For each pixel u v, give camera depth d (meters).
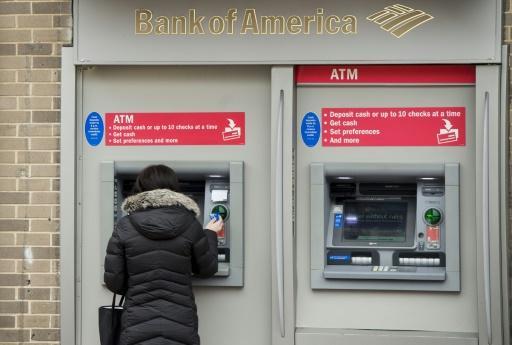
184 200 4.77
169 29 5.34
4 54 5.46
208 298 5.42
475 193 5.22
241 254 5.34
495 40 5.14
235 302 5.41
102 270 5.43
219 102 5.42
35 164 5.45
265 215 5.39
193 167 5.36
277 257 5.25
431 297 5.30
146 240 4.69
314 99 5.38
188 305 4.71
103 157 5.47
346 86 5.35
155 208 4.72
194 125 5.43
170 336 4.63
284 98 5.29
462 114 5.28
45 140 5.45
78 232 5.46
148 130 5.46
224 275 5.31
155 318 4.64
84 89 5.48
